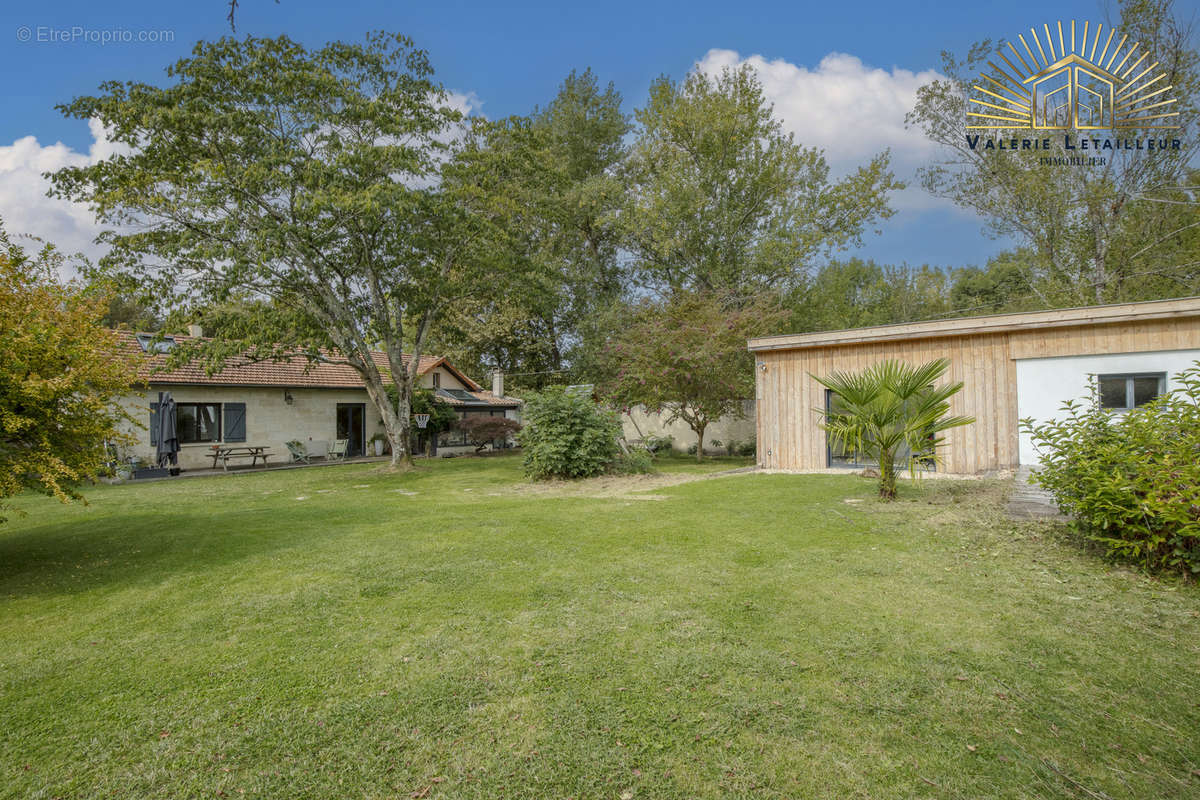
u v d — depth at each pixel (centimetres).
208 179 1356
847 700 298
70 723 294
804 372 1309
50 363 564
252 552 647
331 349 1758
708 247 2477
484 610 440
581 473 1334
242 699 314
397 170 1477
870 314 3619
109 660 367
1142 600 416
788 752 257
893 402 791
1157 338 963
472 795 235
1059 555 522
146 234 1412
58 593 512
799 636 376
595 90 3002
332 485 1365
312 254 1506
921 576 487
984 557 531
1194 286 1766
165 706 308
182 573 567
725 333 1738
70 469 564
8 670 354
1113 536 509
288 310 1598
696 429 1806
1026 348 1075
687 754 257
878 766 246
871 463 1235
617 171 2812
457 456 2325
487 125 1673
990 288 3159
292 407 2088
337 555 623
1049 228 1891
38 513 976
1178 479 440
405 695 314
